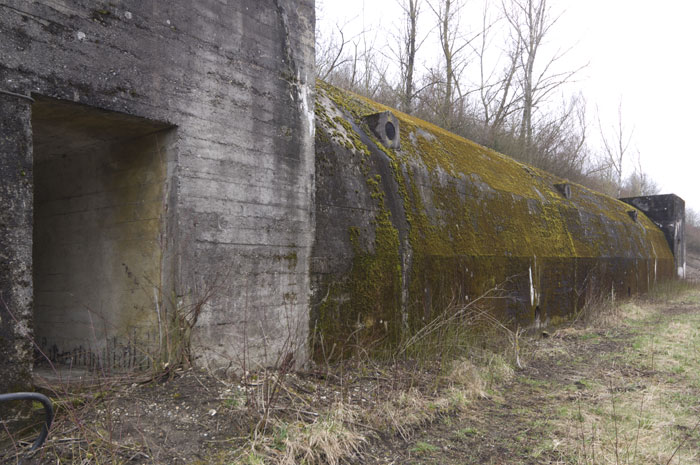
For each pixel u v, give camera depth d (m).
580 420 4.80
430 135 8.35
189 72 4.07
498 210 8.84
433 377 5.64
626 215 17.30
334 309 5.33
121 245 4.31
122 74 3.62
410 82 16.47
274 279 4.70
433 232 6.94
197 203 4.08
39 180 4.96
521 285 8.89
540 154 19.47
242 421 3.54
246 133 4.51
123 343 4.27
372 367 5.46
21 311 3.06
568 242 11.24
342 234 5.52
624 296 14.33
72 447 3.00
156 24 3.85
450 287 7.02
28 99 3.13
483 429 4.59
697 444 4.32
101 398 3.53
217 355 4.18
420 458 3.86
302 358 4.93
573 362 7.50
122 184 4.31
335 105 6.62
